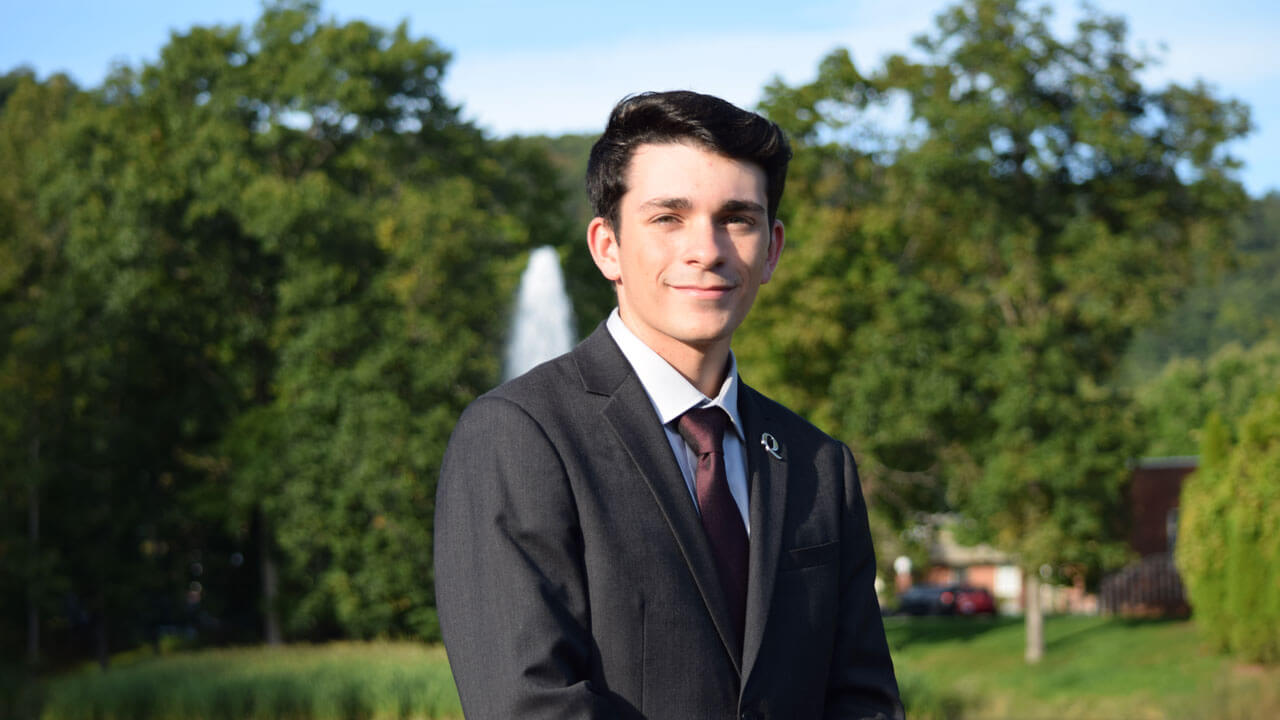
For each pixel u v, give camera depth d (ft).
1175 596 99.71
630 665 5.12
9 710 56.08
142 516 94.02
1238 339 306.96
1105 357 91.25
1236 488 64.23
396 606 84.58
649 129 5.54
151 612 97.40
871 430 85.30
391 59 93.71
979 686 52.08
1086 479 87.20
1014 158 89.51
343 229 87.51
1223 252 89.51
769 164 5.61
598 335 5.84
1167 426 207.82
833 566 5.89
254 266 94.79
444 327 85.10
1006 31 86.89
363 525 86.22
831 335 84.53
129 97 97.55
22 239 105.40
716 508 5.52
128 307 89.92
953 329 87.51
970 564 174.70
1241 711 44.21
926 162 83.92
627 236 5.60
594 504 5.25
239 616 102.01
